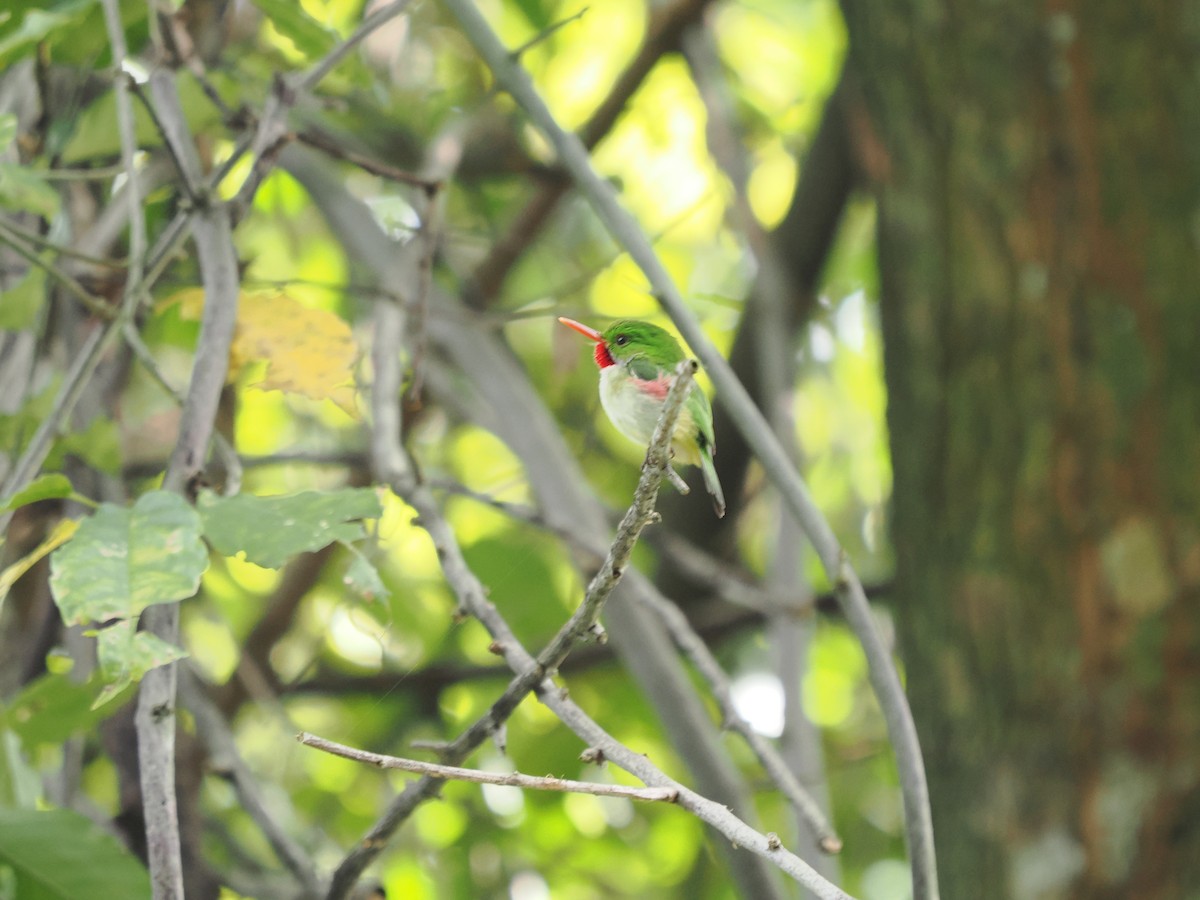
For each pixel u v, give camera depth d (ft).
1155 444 25.96
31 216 24.40
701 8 37.68
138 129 23.17
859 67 28.40
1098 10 25.94
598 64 46.39
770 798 38.60
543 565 37.55
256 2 22.75
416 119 39.86
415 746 15.11
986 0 26.37
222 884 25.94
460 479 43.65
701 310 42.63
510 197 45.62
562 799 38.70
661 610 21.99
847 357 46.93
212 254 17.92
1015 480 26.78
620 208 20.48
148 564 12.82
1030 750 26.48
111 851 14.87
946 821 27.50
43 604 24.82
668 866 40.60
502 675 37.37
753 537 47.03
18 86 24.02
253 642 36.17
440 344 32.32
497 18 43.11
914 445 28.12
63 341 24.88
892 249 28.30
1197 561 25.71
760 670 42.60
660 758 39.37
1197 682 25.63
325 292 41.60
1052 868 25.99
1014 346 26.76
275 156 19.44
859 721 43.37
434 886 38.42
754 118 45.70
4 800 17.80
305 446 40.32
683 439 21.49
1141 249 25.99
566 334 24.75
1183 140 25.82
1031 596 26.63
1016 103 26.43
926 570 28.04
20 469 16.74
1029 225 26.53
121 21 22.27
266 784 36.29
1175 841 25.48
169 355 32.48
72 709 18.22
